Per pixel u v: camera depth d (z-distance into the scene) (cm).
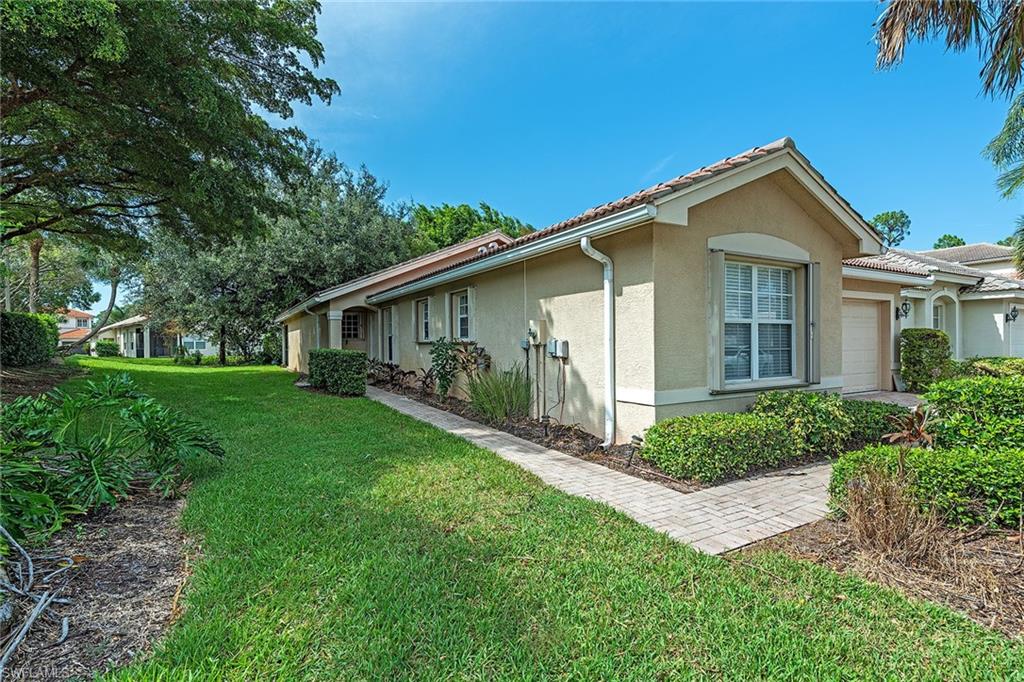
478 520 405
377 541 358
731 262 680
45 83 696
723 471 524
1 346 1414
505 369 935
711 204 645
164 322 2686
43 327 1780
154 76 737
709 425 546
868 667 229
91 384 494
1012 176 926
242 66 948
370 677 221
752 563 335
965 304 1444
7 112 790
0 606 248
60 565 321
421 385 1295
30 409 443
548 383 810
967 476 371
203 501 439
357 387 1204
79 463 422
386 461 581
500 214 3997
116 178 1035
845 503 388
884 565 326
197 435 503
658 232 601
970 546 348
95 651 240
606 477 546
